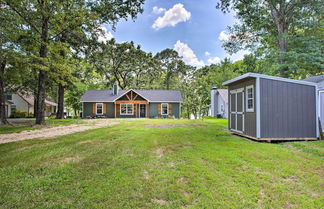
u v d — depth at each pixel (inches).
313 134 245.9
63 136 280.4
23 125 462.6
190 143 222.7
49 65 411.8
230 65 1168.8
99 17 440.8
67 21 418.9
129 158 158.4
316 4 389.7
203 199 89.5
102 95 896.9
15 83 663.8
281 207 83.9
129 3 410.6
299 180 112.8
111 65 1050.1
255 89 242.5
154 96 888.9
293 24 464.8
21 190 99.7
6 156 165.8
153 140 243.6
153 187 101.9
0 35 347.3
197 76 1422.2
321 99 353.4
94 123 529.3
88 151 184.1
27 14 390.6
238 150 183.8
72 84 803.4
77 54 628.7
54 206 83.7
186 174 120.4
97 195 93.2
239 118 293.3
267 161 147.9
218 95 952.9
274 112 238.8
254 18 470.0
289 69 435.8
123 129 370.3
